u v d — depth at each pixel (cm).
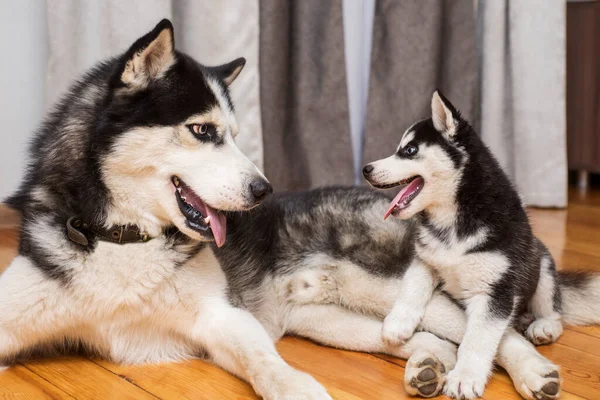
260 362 178
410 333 202
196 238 183
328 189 253
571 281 241
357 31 394
